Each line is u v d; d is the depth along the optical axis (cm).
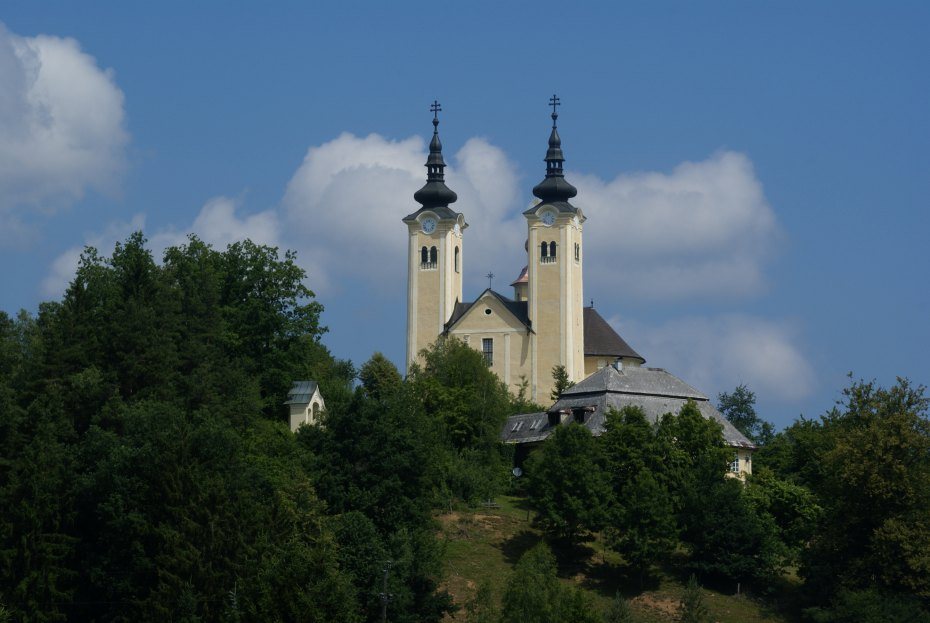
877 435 13775
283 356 16450
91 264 16725
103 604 11681
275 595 10738
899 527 13350
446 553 13862
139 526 11762
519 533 14588
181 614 11012
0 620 11044
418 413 15062
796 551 14675
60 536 11888
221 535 11494
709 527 14175
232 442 12800
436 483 14338
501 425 17012
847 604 13025
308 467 13262
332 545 11744
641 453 14838
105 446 12744
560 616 11525
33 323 17088
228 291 16738
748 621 13550
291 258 17062
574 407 16475
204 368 14688
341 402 14462
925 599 13350
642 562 13875
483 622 11750
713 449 15125
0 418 12888
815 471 16000
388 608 11762
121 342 14400
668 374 17150
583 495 14250
